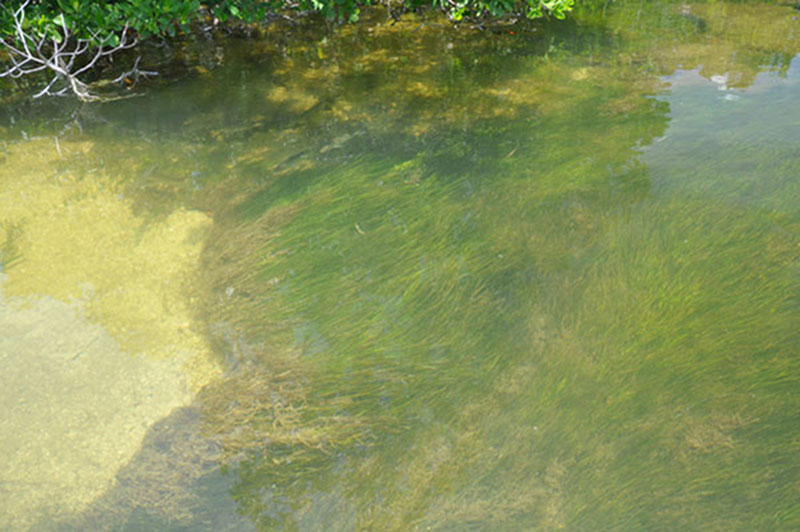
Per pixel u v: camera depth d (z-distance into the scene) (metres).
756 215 3.93
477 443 2.55
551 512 2.26
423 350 3.08
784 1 8.82
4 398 2.87
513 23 7.93
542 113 5.43
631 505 2.27
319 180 4.54
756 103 5.44
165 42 7.20
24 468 2.55
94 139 5.09
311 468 2.47
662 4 8.88
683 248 3.67
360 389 2.86
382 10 8.45
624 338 3.06
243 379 2.94
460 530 2.21
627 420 2.62
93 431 2.71
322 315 3.35
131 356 3.10
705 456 2.44
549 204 4.15
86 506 2.38
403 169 4.64
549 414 2.67
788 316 3.12
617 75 6.21
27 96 5.86
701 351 2.95
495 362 2.98
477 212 4.12
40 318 3.31
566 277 3.50
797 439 2.49
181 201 4.31
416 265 3.68
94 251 3.82
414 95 5.86
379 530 2.22
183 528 2.27
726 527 2.18
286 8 8.02
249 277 3.64
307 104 5.69
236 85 6.11
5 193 4.32
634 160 4.61
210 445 2.60
